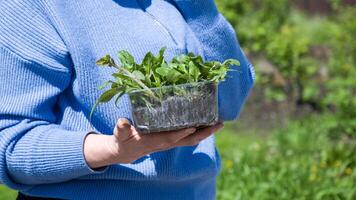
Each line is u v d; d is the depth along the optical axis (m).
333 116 7.65
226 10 9.79
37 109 2.35
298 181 5.75
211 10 2.52
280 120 8.31
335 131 7.43
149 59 2.19
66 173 2.30
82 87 2.37
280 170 6.16
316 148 6.89
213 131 2.27
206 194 2.69
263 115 8.44
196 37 2.53
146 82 2.14
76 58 2.35
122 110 2.38
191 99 2.14
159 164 2.43
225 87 2.54
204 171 2.55
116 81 2.23
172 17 2.51
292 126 7.71
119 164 2.40
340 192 5.55
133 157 2.23
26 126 2.33
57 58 2.36
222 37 2.51
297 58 8.80
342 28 8.48
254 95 8.88
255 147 6.96
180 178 2.49
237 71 2.55
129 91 2.12
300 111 8.52
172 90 2.12
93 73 2.37
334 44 8.62
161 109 2.12
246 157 6.55
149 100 2.12
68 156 2.28
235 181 5.89
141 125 2.14
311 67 8.79
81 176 2.40
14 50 2.34
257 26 9.68
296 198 5.58
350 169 6.20
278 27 9.96
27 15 2.36
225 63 2.25
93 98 2.38
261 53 9.64
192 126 2.17
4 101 2.34
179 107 2.13
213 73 2.19
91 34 2.38
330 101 7.96
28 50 2.35
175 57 2.25
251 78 2.68
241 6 9.90
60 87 2.40
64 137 2.30
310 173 6.00
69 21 2.37
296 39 9.05
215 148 2.70
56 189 2.41
